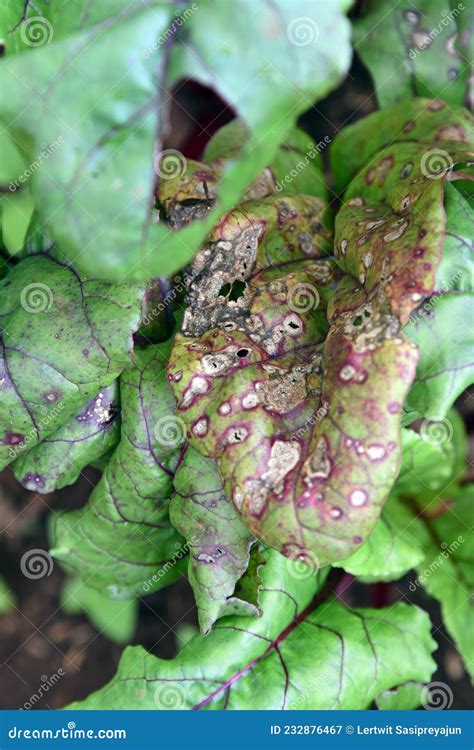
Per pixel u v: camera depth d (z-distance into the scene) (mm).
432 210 311
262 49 281
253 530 313
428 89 402
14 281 352
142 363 355
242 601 349
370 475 301
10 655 521
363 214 348
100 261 294
